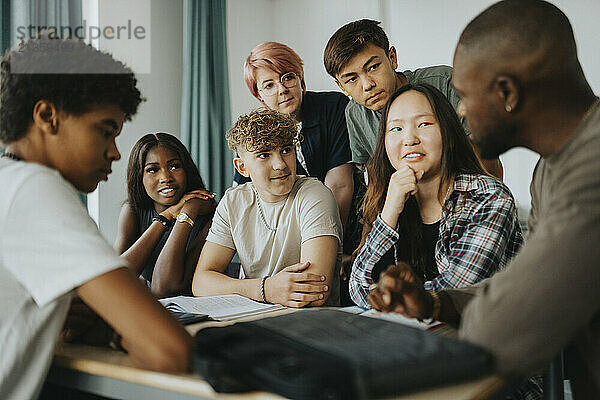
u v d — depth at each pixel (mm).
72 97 792
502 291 637
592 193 623
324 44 3715
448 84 2061
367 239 1298
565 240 614
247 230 1494
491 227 1174
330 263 1360
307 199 1439
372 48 1910
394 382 563
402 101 1278
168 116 3299
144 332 704
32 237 725
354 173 2260
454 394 586
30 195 736
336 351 613
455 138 1254
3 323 726
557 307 613
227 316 1070
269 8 3883
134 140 3090
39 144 811
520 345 624
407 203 1292
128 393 728
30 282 723
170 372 699
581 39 2887
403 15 3404
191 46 3160
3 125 811
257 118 1398
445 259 1232
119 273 722
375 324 737
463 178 1235
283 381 551
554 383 957
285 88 2203
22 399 738
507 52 691
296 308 1170
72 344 854
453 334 860
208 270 1459
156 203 1931
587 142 661
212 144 3234
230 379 613
